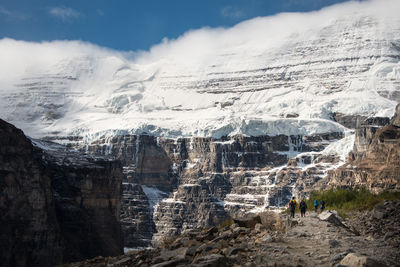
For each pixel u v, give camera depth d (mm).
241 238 33281
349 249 27406
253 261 25922
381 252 27891
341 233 35875
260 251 28328
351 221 45562
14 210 184375
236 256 26594
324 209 62406
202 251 28688
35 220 189750
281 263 25016
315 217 47312
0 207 180250
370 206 53344
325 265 24969
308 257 26953
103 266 31734
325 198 69250
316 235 34844
